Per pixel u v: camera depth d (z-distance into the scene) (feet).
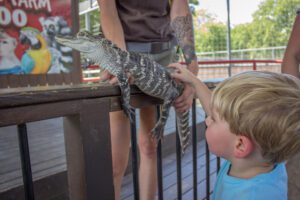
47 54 18.74
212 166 12.01
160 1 6.93
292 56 6.30
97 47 5.20
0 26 16.94
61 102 3.43
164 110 5.73
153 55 6.99
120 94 4.39
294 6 75.66
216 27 85.15
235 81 3.70
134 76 5.08
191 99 6.08
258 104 3.45
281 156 3.72
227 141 3.83
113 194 4.14
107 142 4.04
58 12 19.10
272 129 3.46
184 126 6.34
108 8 6.23
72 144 3.80
